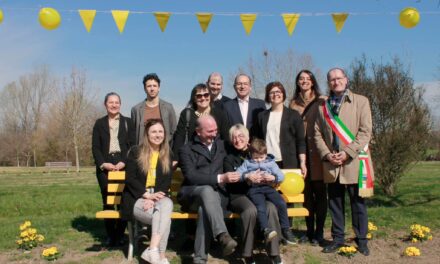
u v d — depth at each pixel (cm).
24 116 5319
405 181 1333
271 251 474
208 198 479
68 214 927
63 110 3716
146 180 517
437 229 634
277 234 475
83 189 1496
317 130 535
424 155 991
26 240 579
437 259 511
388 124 970
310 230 579
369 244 570
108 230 583
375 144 980
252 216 481
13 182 2091
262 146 510
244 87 589
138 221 544
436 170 1905
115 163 596
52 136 4819
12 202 1146
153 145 527
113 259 521
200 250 480
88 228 711
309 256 518
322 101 538
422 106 973
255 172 500
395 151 961
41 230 686
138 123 633
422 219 691
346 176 509
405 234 613
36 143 4859
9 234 661
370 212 767
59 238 636
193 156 523
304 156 551
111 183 595
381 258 516
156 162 523
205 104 565
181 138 568
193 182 506
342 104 520
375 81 984
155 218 486
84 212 1018
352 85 1003
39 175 2809
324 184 559
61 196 1223
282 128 550
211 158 523
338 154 507
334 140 520
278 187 535
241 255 525
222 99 674
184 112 573
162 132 521
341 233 535
